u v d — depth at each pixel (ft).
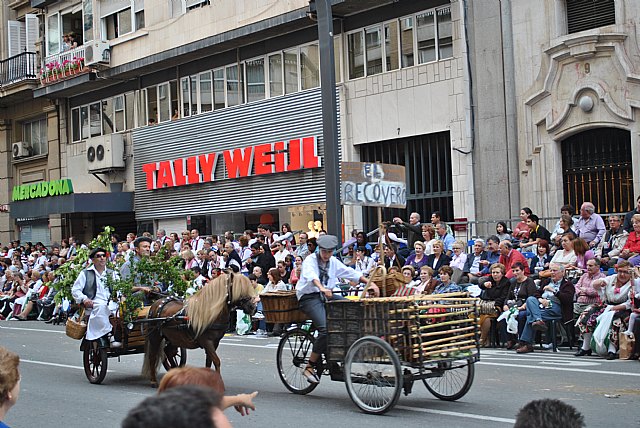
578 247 49.60
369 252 61.21
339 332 32.81
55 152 119.03
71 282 41.68
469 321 32.68
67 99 117.29
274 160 86.58
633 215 52.01
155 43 98.68
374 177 48.29
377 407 32.04
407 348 30.99
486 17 68.74
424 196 74.23
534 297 47.80
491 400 33.55
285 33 86.17
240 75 92.02
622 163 61.77
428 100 72.79
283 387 38.86
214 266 70.23
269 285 62.75
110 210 105.91
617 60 60.80
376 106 77.05
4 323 83.87
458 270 54.19
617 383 36.29
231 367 45.68
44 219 121.39
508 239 57.47
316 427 29.76
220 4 90.12
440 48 72.28
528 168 66.74
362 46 78.89
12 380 14.19
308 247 64.75
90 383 42.06
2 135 129.49
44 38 119.55
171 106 101.65
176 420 7.59
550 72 64.59
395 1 75.15
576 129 63.46
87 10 108.78
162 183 101.30
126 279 40.96
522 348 47.75
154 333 38.78
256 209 89.81
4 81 123.34
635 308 43.80
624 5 60.54
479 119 69.36
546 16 65.00
